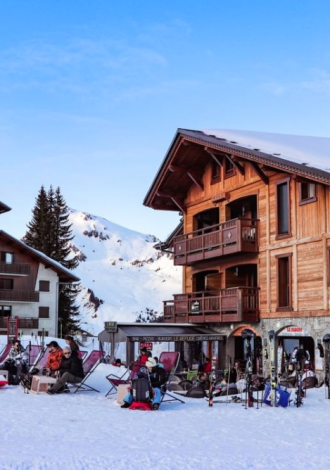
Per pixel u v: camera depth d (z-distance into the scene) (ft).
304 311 82.79
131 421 40.75
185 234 107.55
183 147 101.96
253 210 98.99
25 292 179.83
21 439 32.83
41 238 241.35
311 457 30.14
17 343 65.67
